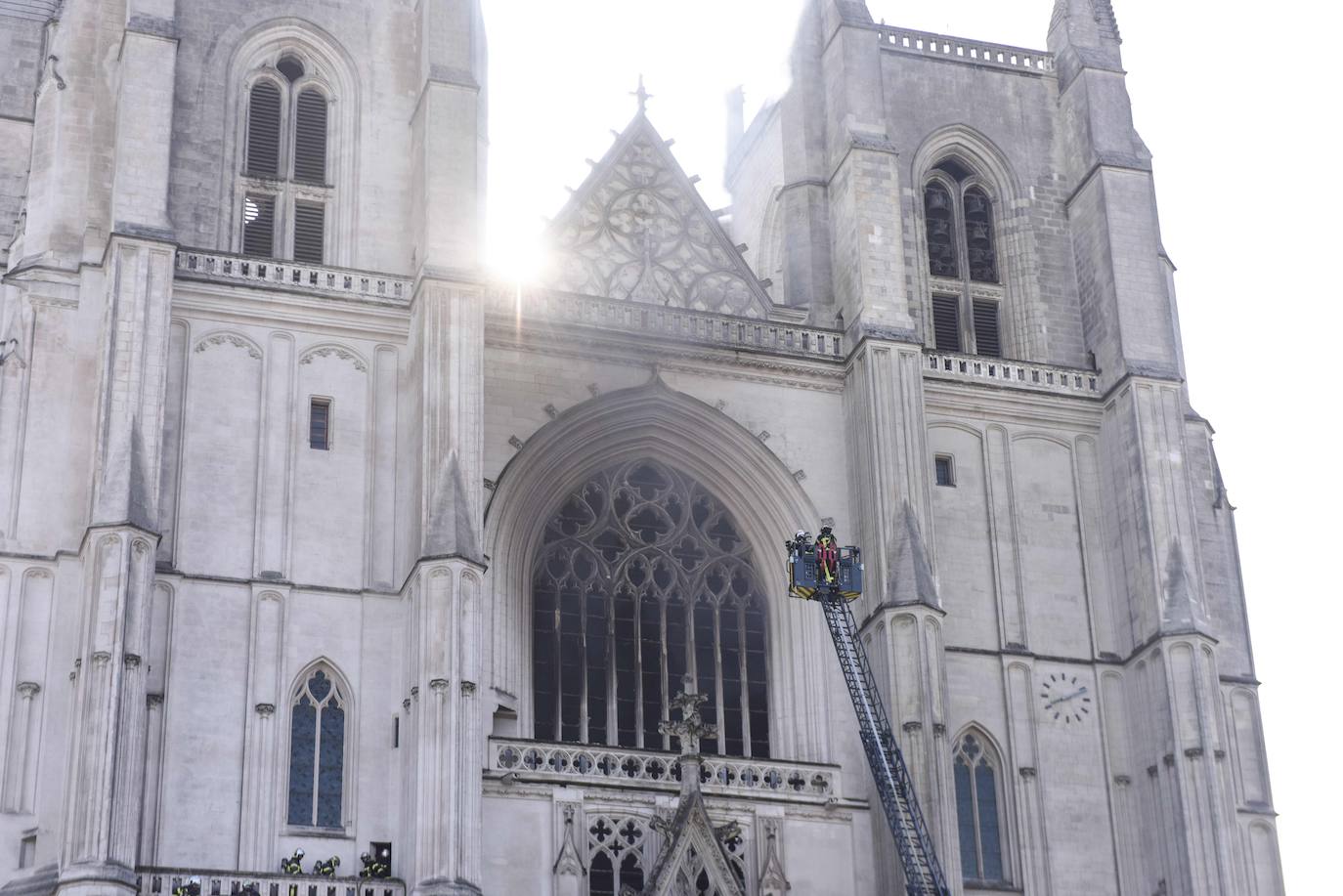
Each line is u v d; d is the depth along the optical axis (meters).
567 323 86.31
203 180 85.38
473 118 86.00
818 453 88.25
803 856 80.62
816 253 93.12
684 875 76.44
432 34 87.38
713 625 86.25
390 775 77.19
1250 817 87.50
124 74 82.12
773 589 86.88
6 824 73.19
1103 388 92.12
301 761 77.12
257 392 81.50
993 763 85.31
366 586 79.62
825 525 86.75
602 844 78.19
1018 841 83.75
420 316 81.94
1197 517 92.75
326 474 81.19
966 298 95.19
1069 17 99.38
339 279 84.06
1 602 75.88
